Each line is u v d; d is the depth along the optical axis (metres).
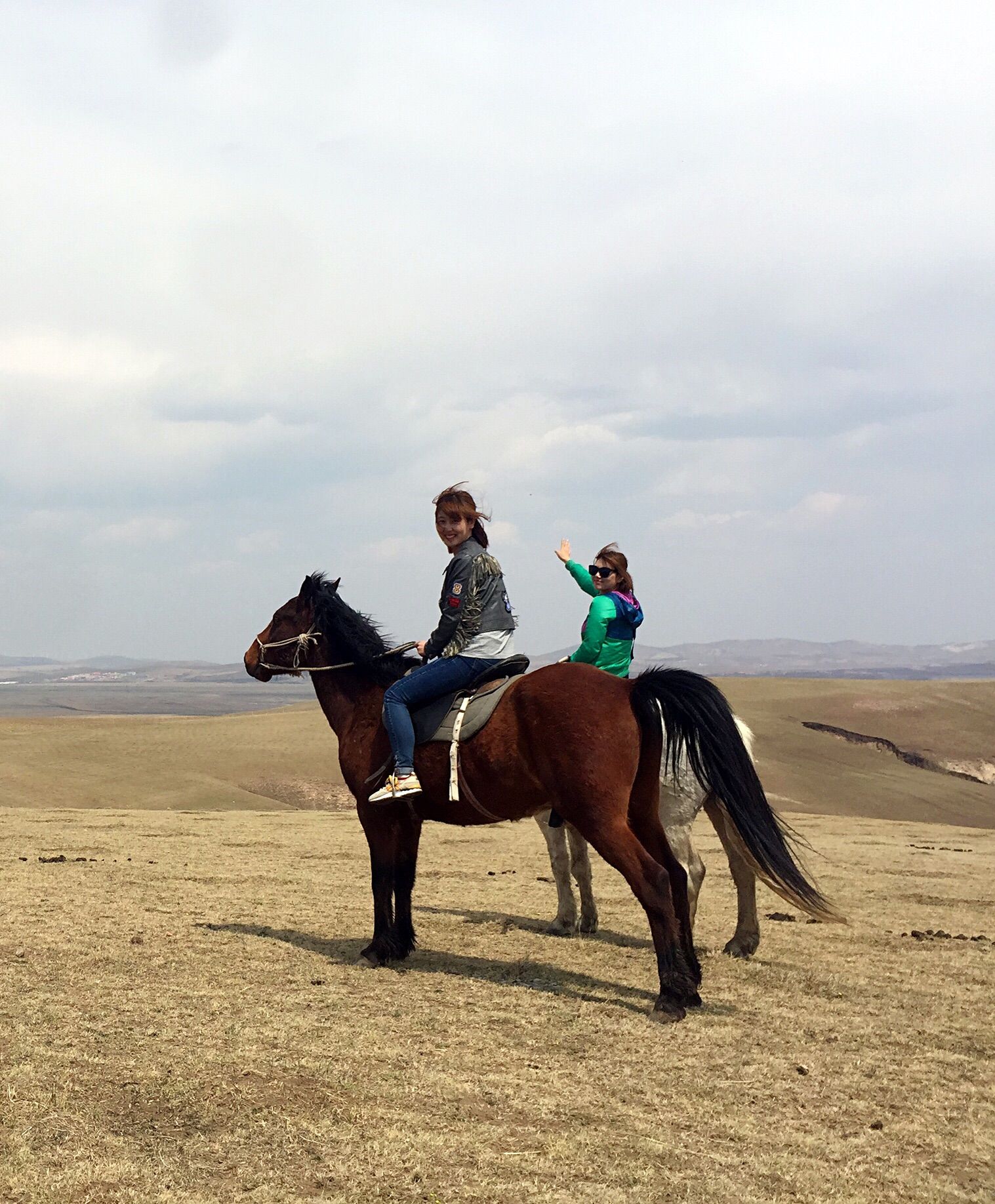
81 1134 4.15
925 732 54.25
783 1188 3.97
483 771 6.82
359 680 7.91
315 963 7.25
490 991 6.68
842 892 11.87
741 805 6.31
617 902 10.57
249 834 17.20
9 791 33.41
